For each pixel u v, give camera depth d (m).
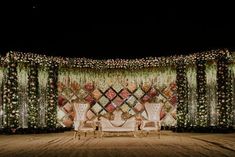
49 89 11.34
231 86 10.65
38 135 9.84
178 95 11.15
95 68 12.04
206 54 10.66
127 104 11.88
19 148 6.21
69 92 11.88
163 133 10.26
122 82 11.97
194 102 11.20
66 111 11.82
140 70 11.93
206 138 8.14
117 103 11.89
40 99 11.27
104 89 11.98
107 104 11.90
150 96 11.84
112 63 11.99
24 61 10.86
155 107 9.00
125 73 11.98
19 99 10.91
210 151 5.49
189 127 10.83
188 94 11.27
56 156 5.04
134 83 11.94
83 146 6.45
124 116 11.77
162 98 11.78
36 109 10.91
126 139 8.10
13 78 10.54
